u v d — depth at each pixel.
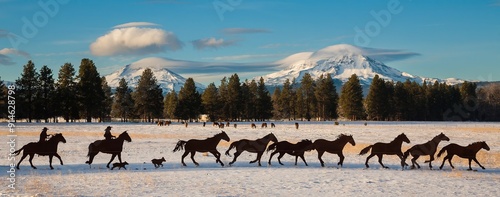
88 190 14.84
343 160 24.00
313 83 136.62
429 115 138.75
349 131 59.44
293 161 25.41
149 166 22.62
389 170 21.09
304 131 59.44
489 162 24.95
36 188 14.97
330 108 131.00
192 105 114.75
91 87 96.81
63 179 17.41
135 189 15.15
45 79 95.44
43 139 21.69
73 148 32.31
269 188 15.55
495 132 56.81
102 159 25.94
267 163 24.38
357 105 126.56
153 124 85.75
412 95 137.75
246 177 18.33
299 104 136.00
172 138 42.94
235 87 124.88
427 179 17.91
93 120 115.75
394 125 83.81
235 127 68.94
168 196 13.89
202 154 28.45
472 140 43.09
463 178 18.31
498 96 136.12
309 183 16.72
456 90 141.00
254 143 22.86
